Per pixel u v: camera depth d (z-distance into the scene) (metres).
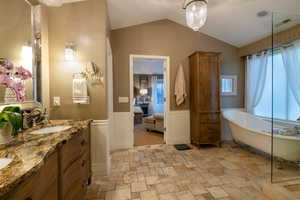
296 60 2.35
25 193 0.65
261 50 3.21
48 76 1.99
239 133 2.89
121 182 1.93
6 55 1.32
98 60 2.08
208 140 3.13
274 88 2.29
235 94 3.75
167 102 3.41
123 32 3.16
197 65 3.08
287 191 1.58
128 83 3.21
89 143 1.85
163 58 3.36
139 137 4.00
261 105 3.28
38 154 0.80
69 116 2.07
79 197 1.42
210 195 1.66
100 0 2.07
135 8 2.57
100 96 2.11
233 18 2.79
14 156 0.78
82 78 2.03
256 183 1.87
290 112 2.29
